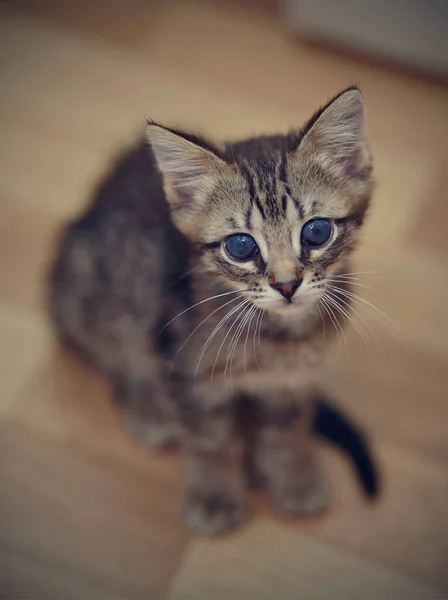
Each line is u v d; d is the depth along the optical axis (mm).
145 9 559
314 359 365
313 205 309
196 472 416
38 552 405
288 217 307
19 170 502
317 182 310
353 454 410
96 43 545
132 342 399
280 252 310
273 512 415
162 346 363
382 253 469
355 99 297
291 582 396
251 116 513
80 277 408
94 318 416
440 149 506
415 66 531
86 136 512
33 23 550
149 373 406
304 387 388
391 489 417
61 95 525
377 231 475
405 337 449
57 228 475
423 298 458
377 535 407
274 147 319
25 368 452
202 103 521
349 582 395
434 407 435
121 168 403
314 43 545
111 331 412
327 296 334
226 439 403
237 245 315
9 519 414
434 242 475
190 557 404
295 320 343
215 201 316
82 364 453
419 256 470
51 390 447
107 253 389
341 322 358
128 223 378
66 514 416
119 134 511
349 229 322
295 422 411
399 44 521
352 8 512
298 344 354
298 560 402
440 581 394
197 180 316
